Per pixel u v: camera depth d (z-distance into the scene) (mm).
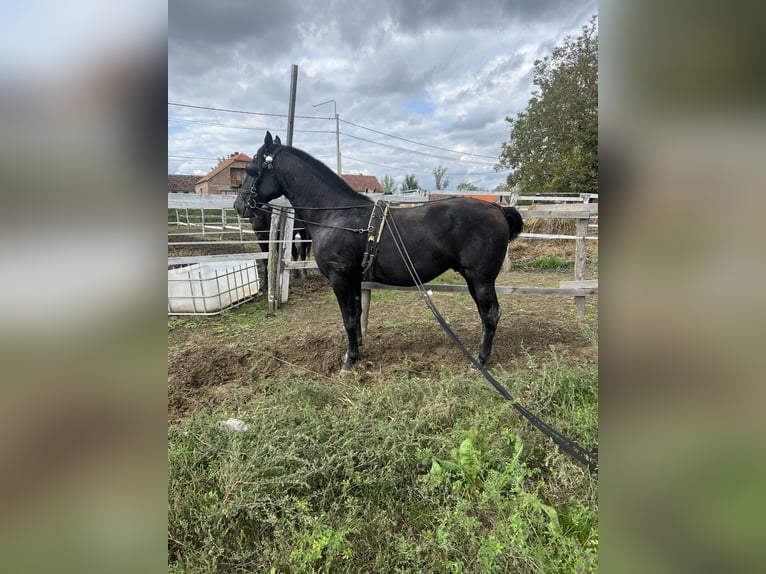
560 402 2662
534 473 2076
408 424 2426
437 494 1968
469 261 3260
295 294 6266
